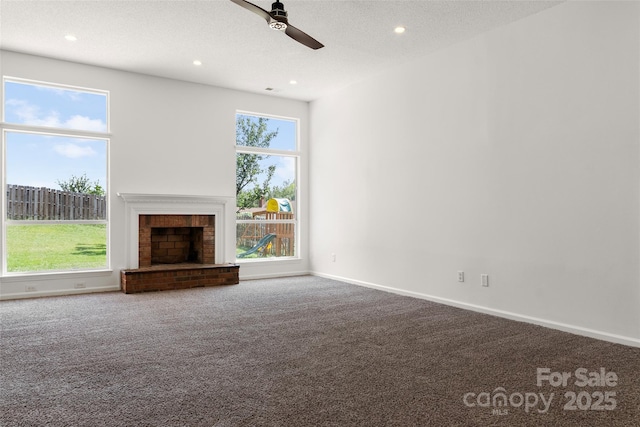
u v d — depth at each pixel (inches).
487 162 175.2
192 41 188.2
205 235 249.1
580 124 144.2
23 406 89.4
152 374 107.3
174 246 255.1
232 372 108.9
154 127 235.6
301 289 228.7
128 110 228.4
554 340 136.7
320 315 170.6
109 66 220.5
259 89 260.7
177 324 155.6
